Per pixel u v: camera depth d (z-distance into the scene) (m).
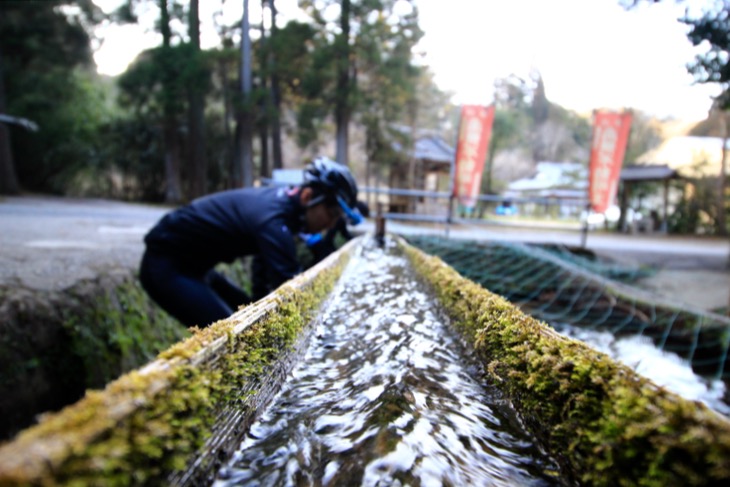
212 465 0.74
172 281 3.04
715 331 3.85
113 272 4.28
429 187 30.45
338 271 2.80
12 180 20.09
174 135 26.17
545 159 42.91
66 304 3.32
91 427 0.49
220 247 3.05
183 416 0.65
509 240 10.46
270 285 2.83
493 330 1.21
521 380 0.96
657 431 0.58
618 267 9.05
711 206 25.80
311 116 18.97
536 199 10.88
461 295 1.69
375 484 0.73
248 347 0.94
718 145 26.11
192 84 17.94
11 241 5.95
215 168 28.72
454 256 7.13
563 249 10.28
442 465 0.79
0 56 19.70
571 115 41.41
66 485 0.44
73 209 14.27
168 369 0.66
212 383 0.74
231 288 3.90
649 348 3.87
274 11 20.58
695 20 4.74
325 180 2.93
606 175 10.45
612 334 4.29
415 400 1.05
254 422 0.94
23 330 2.86
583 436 0.71
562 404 0.80
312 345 1.52
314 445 0.85
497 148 30.23
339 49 17.17
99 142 26.94
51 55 21.20
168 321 4.82
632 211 28.00
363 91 19.02
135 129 28.06
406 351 1.44
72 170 27.16
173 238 3.02
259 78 20.19
